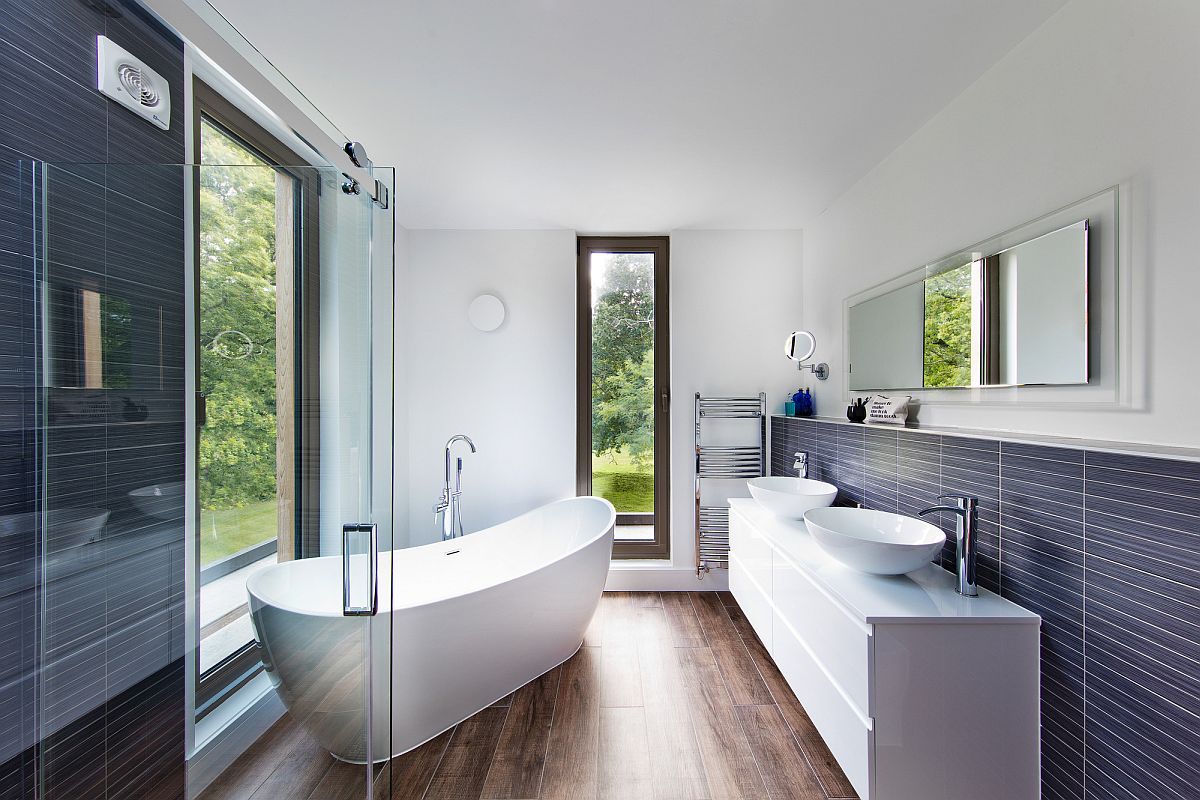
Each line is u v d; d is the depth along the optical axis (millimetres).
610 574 3256
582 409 3414
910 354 2047
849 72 1636
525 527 2986
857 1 1327
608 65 1601
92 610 755
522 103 1823
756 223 3182
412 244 3268
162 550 852
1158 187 1093
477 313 3201
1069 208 1306
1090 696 1170
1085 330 1256
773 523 2340
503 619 1990
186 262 877
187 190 875
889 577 1596
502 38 1468
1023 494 1374
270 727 1062
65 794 724
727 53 1541
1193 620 951
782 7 1349
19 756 681
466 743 1812
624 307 3445
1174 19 1058
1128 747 1075
